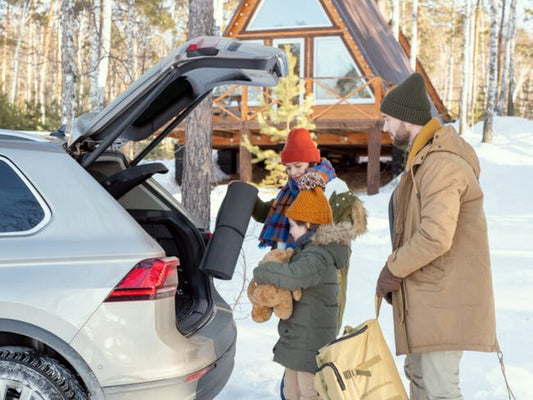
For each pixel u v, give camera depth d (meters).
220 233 3.26
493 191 15.81
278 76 3.41
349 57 17.86
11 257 2.77
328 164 3.97
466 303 2.98
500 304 6.68
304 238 3.36
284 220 4.02
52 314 2.73
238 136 18.58
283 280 3.15
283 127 16.59
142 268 2.84
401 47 24.81
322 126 16.81
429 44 47.16
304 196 3.33
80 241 2.86
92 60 17.33
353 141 17.97
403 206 3.22
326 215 3.32
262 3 18.33
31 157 3.00
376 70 17.44
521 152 18.75
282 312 3.25
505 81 29.31
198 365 3.00
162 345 2.85
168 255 3.82
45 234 2.85
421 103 3.17
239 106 18.17
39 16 34.28
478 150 19.25
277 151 19.38
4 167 2.96
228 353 3.41
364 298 6.97
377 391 3.01
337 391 2.96
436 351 3.03
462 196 3.01
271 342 5.14
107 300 2.79
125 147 8.75
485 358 4.86
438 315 2.99
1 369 2.76
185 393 2.91
